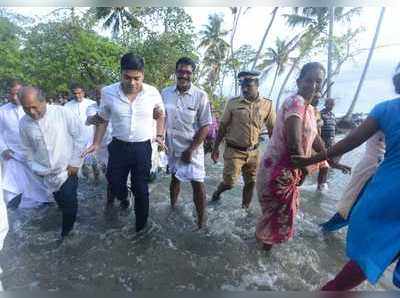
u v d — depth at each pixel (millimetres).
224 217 4062
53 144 3305
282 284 2850
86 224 3895
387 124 2236
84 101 5191
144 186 3588
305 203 4605
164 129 3723
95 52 10562
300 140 2787
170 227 3803
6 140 4191
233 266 3082
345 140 2445
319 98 4902
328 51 15188
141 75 3396
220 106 10883
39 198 4172
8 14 11023
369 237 2227
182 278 2918
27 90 3121
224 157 4215
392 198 2174
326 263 3145
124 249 3363
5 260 3195
